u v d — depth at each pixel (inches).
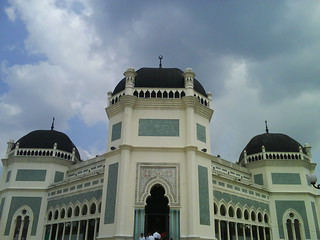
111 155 1069.8
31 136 1739.7
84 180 1403.8
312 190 1699.1
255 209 1520.7
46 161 1647.4
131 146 1019.9
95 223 1259.8
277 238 1553.9
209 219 997.8
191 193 959.0
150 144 1040.2
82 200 1371.8
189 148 1014.4
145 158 1020.5
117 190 976.9
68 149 1755.7
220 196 1350.9
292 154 1733.5
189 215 935.7
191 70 1147.9
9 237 1494.8
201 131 1113.4
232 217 1382.9
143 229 929.5
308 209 1611.7
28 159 1643.7
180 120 1079.6
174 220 943.0
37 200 1574.8
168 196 972.6
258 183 1711.4
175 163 1015.6
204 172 1056.2
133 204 959.0
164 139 1049.5
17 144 1681.8
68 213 1430.9
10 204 1561.3
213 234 987.3
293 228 1576.0
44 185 1598.2
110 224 960.3
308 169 1759.4
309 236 1563.7
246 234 1435.8
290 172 1694.1
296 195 1638.8
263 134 1886.1
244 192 1492.4
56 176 1647.4
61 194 1502.2
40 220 1531.7
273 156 1739.7
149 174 1000.2
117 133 1090.1
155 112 1088.8
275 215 1603.1
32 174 1624.0
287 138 1833.2
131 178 994.1
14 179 1608.0
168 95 1119.6
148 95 1122.0
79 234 1332.4
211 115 1179.9
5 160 1688.0
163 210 1109.1
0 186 1669.5
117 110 1131.3
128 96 1072.8
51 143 1710.1
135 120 1077.8
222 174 1418.6
